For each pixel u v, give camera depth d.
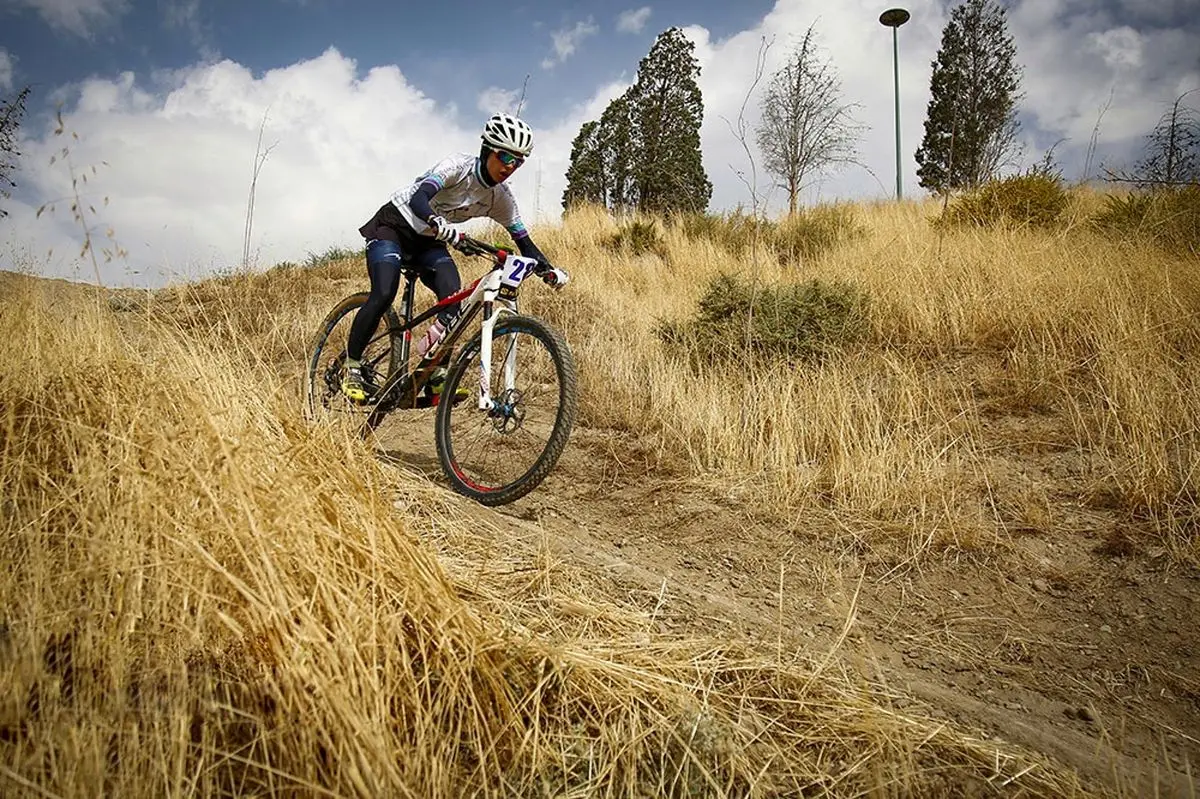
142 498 1.74
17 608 1.71
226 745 1.54
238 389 2.50
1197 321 5.01
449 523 2.99
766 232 10.43
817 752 1.95
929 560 3.22
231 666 1.68
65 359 2.70
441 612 1.89
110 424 2.14
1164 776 2.02
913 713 2.19
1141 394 4.10
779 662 2.24
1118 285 5.69
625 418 4.84
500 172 3.75
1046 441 4.16
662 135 19.55
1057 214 9.47
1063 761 2.05
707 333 5.70
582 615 2.43
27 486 2.15
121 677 1.54
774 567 3.18
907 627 2.77
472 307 3.59
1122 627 2.76
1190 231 7.53
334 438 2.50
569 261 10.13
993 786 1.86
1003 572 3.12
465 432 3.84
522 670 1.99
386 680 1.68
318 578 1.70
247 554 1.69
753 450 4.17
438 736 1.71
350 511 2.04
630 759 1.81
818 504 3.71
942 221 8.57
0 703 1.47
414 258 4.00
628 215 13.46
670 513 3.65
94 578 1.68
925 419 4.43
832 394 4.49
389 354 4.07
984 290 6.14
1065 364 4.83
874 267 7.20
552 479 4.08
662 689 2.02
